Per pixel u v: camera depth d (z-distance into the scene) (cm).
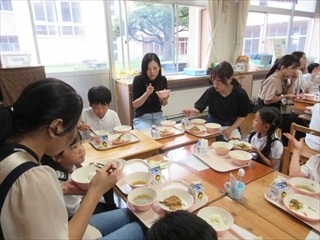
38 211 60
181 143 177
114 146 169
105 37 344
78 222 76
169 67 432
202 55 468
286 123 275
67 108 65
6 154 62
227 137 205
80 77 338
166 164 135
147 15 374
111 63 355
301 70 368
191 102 428
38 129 65
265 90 293
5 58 266
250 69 495
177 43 424
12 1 275
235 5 462
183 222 62
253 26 530
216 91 223
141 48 386
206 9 431
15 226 59
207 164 142
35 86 65
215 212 96
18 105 64
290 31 602
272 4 541
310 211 99
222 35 464
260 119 167
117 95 364
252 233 88
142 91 254
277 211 100
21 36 291
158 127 208
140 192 110
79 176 119
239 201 107
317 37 668
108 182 87
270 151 166
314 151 201
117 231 104
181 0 395
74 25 319
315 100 292
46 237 61
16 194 58
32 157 65
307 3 621
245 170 136
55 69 322
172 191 109
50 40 309
